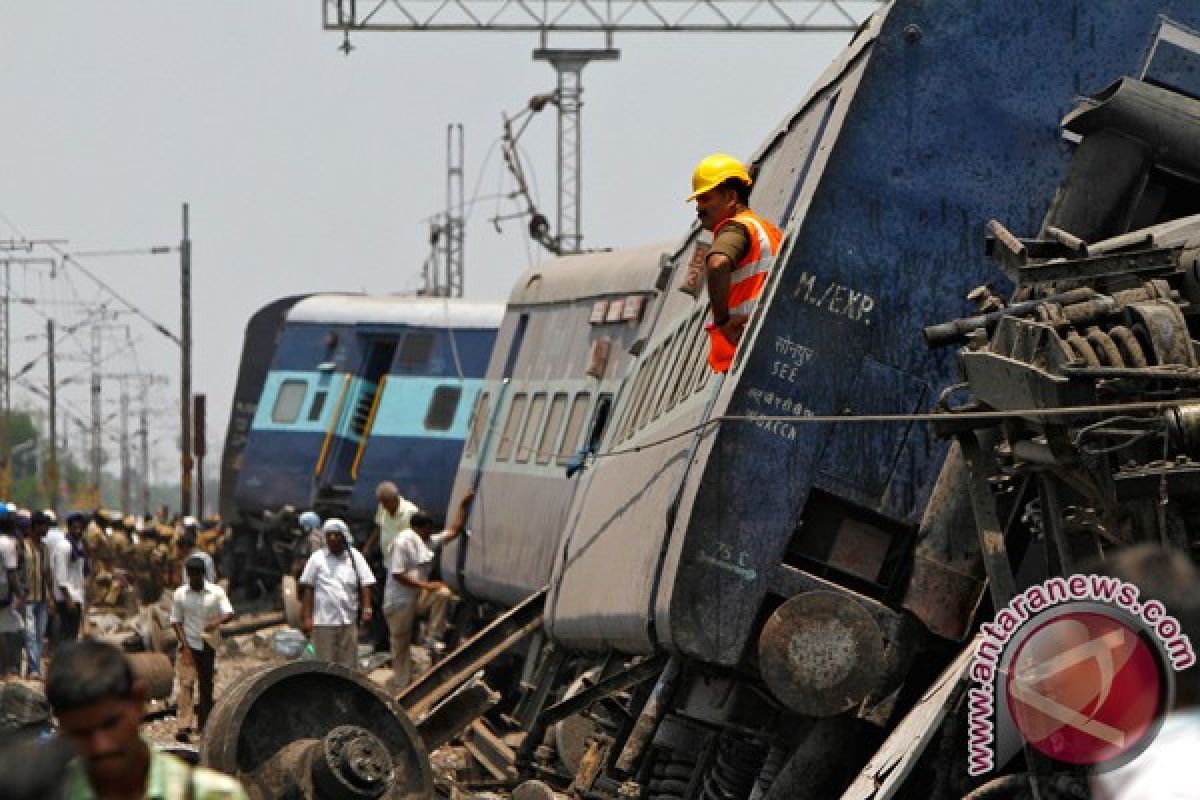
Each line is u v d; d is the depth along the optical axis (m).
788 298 33.06
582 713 45.47
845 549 32.97
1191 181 30.92
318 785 32.31
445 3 102.50
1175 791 18.72
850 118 33.34
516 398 69.56
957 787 26.36
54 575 89.12
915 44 33.50
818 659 31.66
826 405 32.94
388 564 75.19
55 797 17.11
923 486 32.91
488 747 54.28
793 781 32.31
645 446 38.09
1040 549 31.34
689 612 32.53
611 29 102.38
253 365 134.00
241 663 90.31
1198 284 25.48
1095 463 24.06
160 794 17.12
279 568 122.50
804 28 101.81
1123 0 33.78
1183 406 23.70
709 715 35.34
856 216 33.28
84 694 16.80
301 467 115.25
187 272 177.62
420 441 108.44
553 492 60.59
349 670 33.75
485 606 71.31
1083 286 26.53
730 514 32.62
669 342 45.72
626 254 63.34
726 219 35.44
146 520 134.00
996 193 33.50
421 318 111.88
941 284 33.31
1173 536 24.05
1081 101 33.22
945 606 31.62
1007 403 25.88
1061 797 23.70
